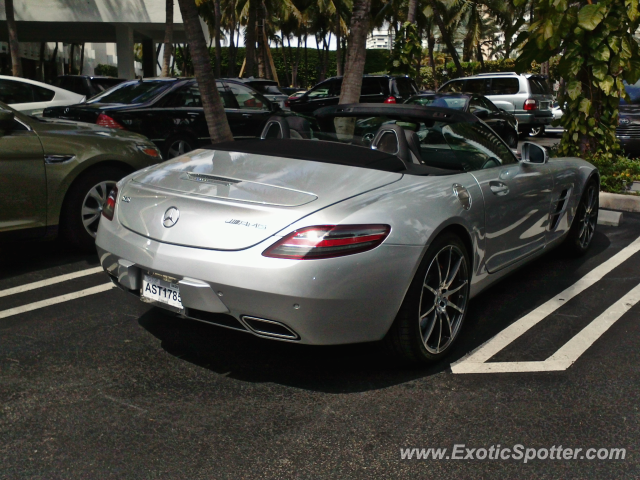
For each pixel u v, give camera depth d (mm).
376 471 2385
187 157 3695
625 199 7523
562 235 5016
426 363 3252
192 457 2449
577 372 3244
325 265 2686
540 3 7367
